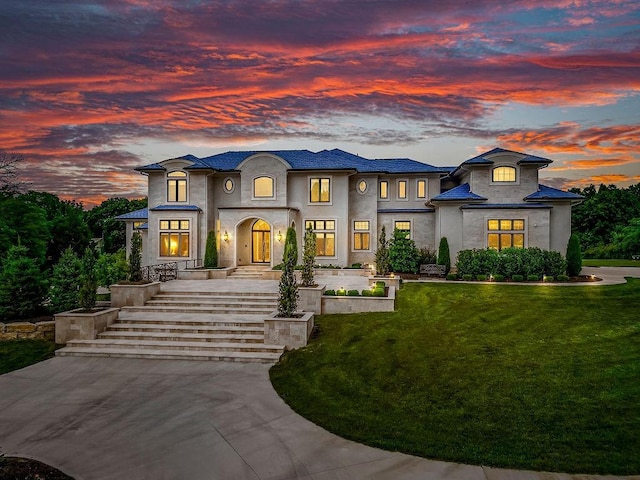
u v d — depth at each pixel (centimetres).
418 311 1770
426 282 2336
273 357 1341
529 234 2706
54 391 1095
